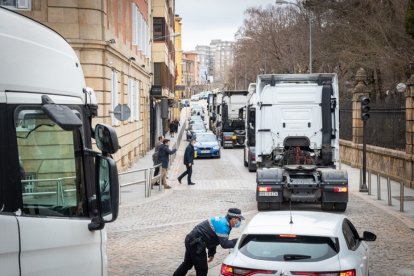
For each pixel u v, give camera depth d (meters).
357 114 43.56
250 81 110.44
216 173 40.47
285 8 88.38
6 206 5.15
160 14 75.25
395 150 34.66
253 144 41.41
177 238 18.91
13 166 5.26
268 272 8.62
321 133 26.17
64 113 5.45
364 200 27.36
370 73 62.38
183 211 24.22
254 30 91.81
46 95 5.69
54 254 5.66
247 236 9.31
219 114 77.94
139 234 19.59
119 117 28.61
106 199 6.02
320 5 59.91
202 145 52.50
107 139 5.89
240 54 105.50
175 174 39.50
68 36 29.48
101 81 30.58
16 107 5.37
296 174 23.78
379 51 49.72
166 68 80.44
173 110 126.62
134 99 47.44
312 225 9.55
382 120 37.38
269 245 9.07
